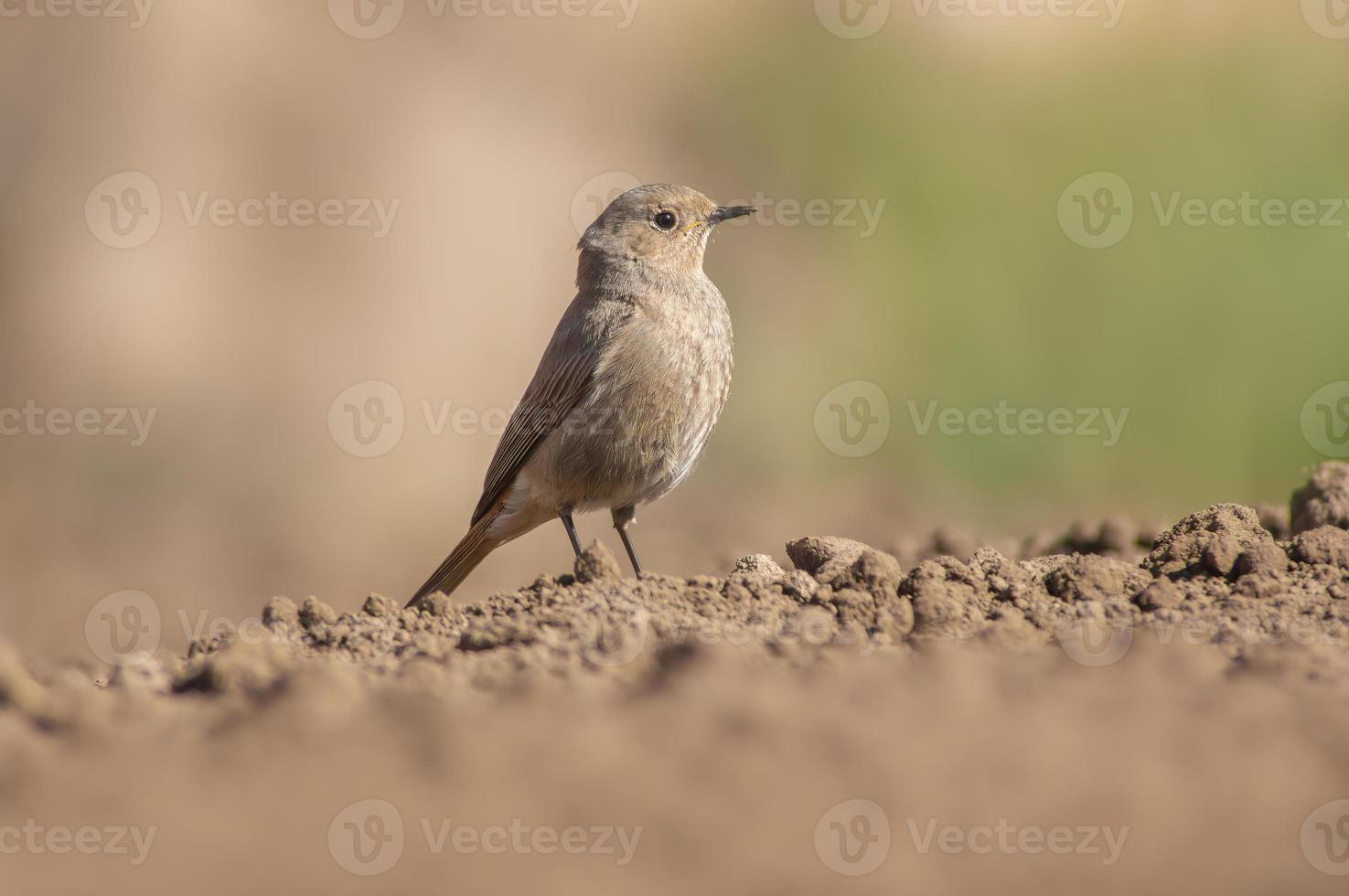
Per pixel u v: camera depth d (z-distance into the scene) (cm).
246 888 416
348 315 1848
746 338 1991
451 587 1010
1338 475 841
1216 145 1948
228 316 1800
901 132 2112
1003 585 667
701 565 1506
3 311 1731
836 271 2041
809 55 2206
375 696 549
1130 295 1867
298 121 1883
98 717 541
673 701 530
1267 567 669
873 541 1558
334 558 1664
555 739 501
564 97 2122
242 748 504
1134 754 483
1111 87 2062
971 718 517
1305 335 1797
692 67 2212
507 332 1933
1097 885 408
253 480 1744
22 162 1758
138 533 1670
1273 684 536
